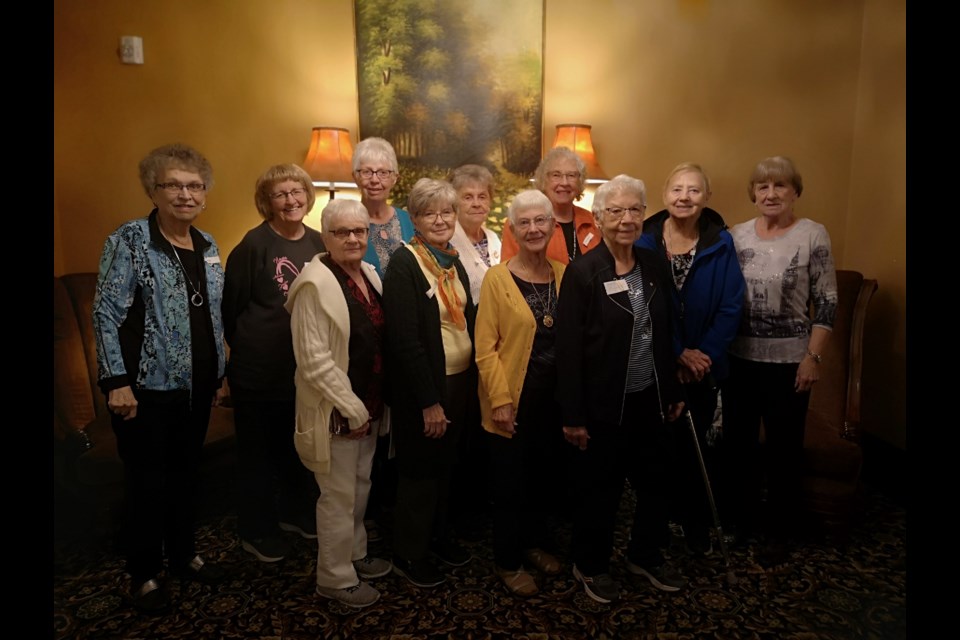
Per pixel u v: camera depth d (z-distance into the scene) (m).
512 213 2.10
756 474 2.54
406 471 2.12
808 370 2.27
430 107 3.58
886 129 3.23
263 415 2.33
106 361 1.93
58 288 2.82
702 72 3.57
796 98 3.52
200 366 2.13
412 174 3.62
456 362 2.17
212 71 3.37
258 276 2.30
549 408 2.19
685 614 2.09
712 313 2.29
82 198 3.24
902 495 2.98
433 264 2.12
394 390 2.08
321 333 1.95
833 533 2.51
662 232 2.40
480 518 2.75
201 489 2.73
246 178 3.49
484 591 2.22
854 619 2.06
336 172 3.30
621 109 3.63
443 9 3.51
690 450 2.36
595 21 3.56
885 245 3.21
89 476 2.44
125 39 3.20
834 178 3.53
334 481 2.06
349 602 2.12
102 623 2.07
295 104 3.51
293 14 3.44
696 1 3.52
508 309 2.07
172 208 2.00
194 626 2.05
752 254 2.36
